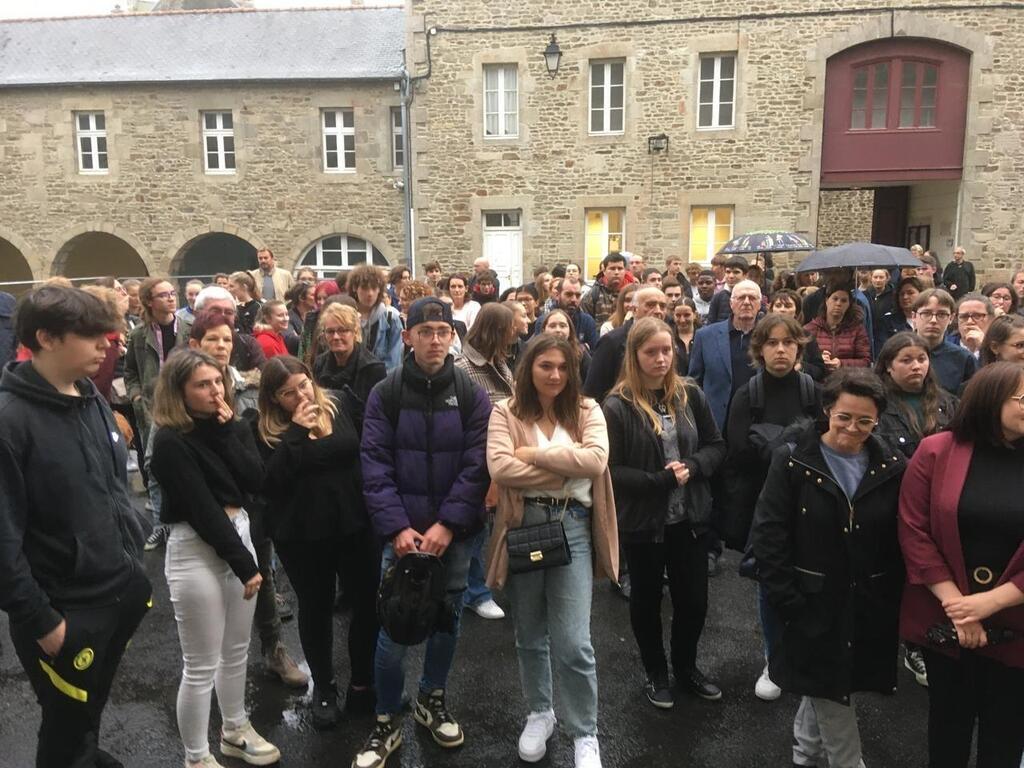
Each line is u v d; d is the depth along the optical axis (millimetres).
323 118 14594
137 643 3914
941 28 12250
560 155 13453
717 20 12719
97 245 17484
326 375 3740
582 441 2797
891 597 2516
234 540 2623
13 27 16125
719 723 3154
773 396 3449
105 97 14609
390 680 2865
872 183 13086
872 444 2527
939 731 2434
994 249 12742
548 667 2951
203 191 14711
